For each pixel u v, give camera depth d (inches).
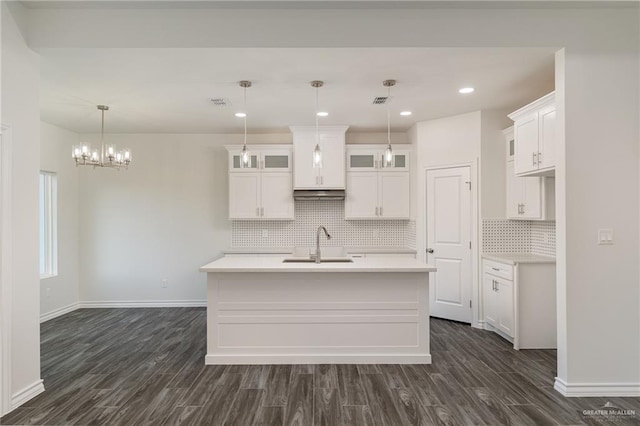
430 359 138.1
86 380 124.5
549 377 126.1
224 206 232.1
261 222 232.2
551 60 125.1
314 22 115.6
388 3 112.7
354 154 221.1
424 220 207.2
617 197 114.1
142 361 141.4
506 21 115.0
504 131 181.3
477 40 115.1
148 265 230.2
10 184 104.7
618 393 112.8
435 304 202.7
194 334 175.3
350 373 129.6
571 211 113.7
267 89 152.9
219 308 138.6
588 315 113.5
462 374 128.6
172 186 231.3
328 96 162.1
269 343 138.6
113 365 137.5
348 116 196.1
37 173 114.7
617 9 114.8
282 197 220.8
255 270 133.3
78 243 227.8
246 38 115.2
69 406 107.3
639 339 113.6
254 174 220.4
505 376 127.0
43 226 208.4
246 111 184.9
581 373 113.3
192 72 134.3
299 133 215.2
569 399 110.9
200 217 231.9
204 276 231.3
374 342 138.9
